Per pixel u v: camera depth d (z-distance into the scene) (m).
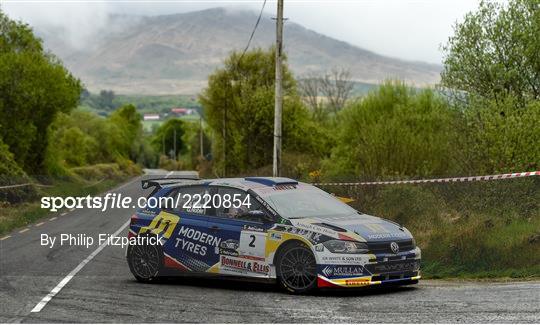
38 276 13.70
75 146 79.81
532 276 11.90
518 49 22.19
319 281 10.33
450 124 20.83
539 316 8.28
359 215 11.44
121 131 116.94
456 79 22.88
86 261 16.02
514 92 22.02
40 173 53.09
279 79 26.86
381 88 35.81
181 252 12.00
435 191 17.28
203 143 126.12
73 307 10.13
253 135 58.22
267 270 10.90
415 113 26.33
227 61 61.19
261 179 12.06
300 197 11.55
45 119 51.19
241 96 60.16
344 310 9.23
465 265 13.14
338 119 60.09
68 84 50.47
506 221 14.55
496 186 15.52
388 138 22.95
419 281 12.27
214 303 10.12
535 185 15.01
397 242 10.59
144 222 12.59
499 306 8.99
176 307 9.90
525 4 22.30
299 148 55.56
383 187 19.14
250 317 9.02
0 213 29.73
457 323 8.16
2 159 38.16
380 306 9.41
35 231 24.64
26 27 51.28
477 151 18.59
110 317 9.30
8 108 46.81
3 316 9.59
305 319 8.75
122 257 16.75
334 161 36.31
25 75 46.66
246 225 11.23
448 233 14.60
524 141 17.78
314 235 10.48
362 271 10.20
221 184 11.89
